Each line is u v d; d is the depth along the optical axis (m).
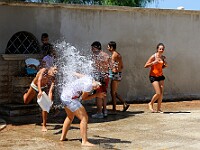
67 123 7.18
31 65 10.27
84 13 11.80
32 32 10.90
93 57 9.47
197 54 13.94
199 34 13.96
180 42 13.56
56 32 11.31
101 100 9.69
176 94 13.56
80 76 6.93
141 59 12.83
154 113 10.55
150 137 7.61
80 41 11.75
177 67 13.54
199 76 13.99
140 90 12.82
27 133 7.94
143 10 12.73
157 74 10.53
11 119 9.42
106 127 8.57
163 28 13.21
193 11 13.70
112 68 10.49
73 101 6.84
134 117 9.88
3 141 7.27
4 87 10.24
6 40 10.46
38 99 7.67
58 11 11.33
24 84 10.03
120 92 12.48
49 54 9.69
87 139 7.21
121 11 12.41
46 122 8.99
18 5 10.60
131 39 12.65
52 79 7.92
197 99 13.84
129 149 6.66
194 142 7.20
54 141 7.23
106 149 6.64
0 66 10.20
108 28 12.24
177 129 8.39
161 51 10.40
